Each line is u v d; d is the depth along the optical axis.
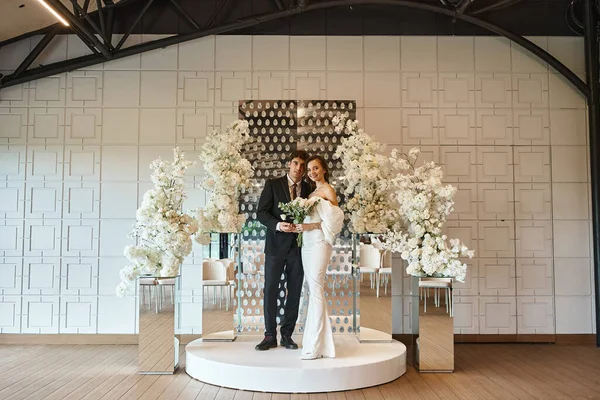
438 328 5.68
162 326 5.57
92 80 7.28
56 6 5.67
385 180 5.96
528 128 7.36
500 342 7.17
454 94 7.34
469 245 7.23
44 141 7.23
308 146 6.69
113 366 5.86
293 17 7.34
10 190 7.20
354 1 6.69
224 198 5.92
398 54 7.34
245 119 6.73
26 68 7.10
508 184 7.30
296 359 5.21
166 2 7.38
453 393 4.91
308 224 5.40
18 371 5.63
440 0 6.81
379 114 7.27
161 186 5.76
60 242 7.15
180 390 4.94
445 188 5.75
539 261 7.27
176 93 7.26
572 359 6.28
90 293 7.10
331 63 7.30
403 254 5.82
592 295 7.27
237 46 7.31
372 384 5.10
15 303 7.11
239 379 4.97
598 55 7.21
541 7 7.43
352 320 6.36
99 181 7.20
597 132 7.12
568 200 7.33
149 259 5.64
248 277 6.39
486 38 7.38
